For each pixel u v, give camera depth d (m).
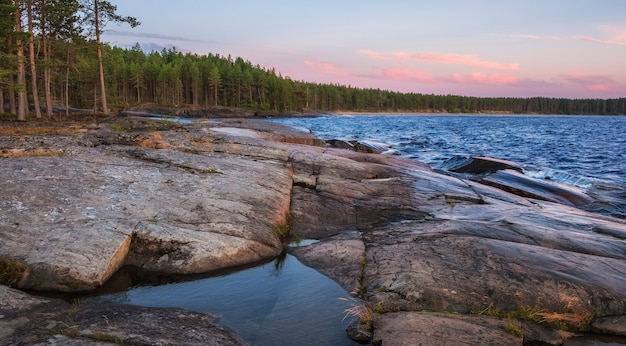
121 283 7.46
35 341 4.76
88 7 40.59
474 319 6.21
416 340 5.44
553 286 7.16
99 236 7.92
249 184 12.84
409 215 12.57
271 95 130.62
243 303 6.93
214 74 118.06
